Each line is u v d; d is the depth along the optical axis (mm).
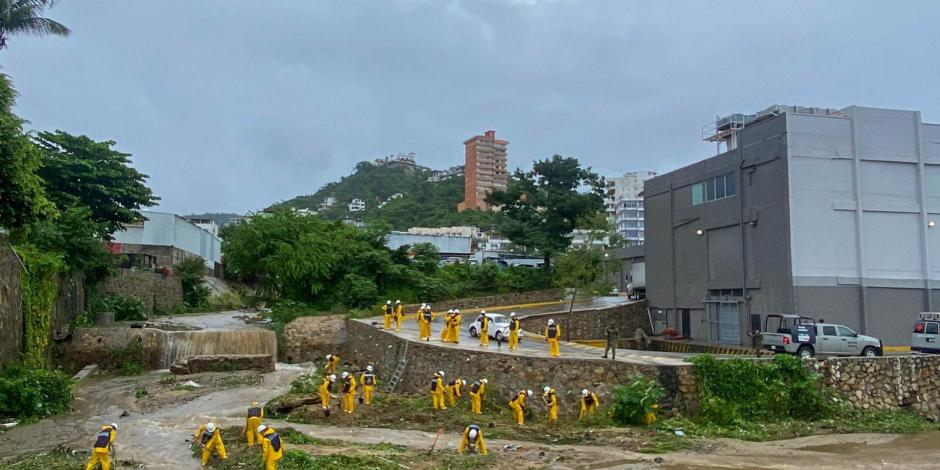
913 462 16312
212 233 78438
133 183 46625
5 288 27641
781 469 15594
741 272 36438
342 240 51531
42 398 24594
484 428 21219
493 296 50438
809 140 33469
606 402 22203
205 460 16766
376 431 21438
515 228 53688
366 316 44156
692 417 21344
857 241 33469
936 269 34375
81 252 38375
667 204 43938
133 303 45781
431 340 31094
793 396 21500
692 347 35625
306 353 40531
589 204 53188
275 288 51031
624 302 50156
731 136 49938
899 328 33438
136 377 33469
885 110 34625
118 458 17359
